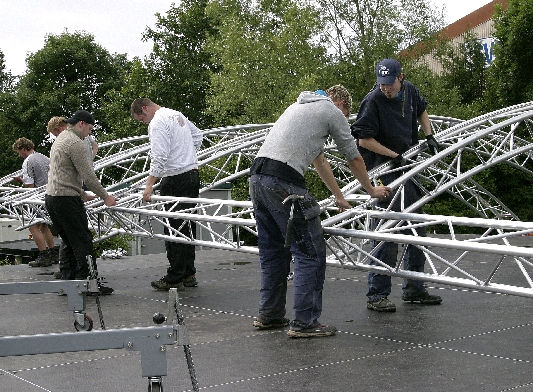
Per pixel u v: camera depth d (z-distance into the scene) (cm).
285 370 420
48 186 708
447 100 2477
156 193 874
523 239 1134
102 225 840
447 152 592
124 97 3350
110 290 740
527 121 820
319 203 581
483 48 2895
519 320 540
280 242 527
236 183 2531
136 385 399
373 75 2577
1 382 415
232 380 402
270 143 491
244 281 798
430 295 618
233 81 2639
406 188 593
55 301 708
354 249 573
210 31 3391
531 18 2325
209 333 531
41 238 1007
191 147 739
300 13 2592
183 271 748
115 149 2855
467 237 1147
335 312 592
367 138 578
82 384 405
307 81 2391
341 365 426
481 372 402
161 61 3369
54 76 4084
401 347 466
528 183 2319
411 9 2583
